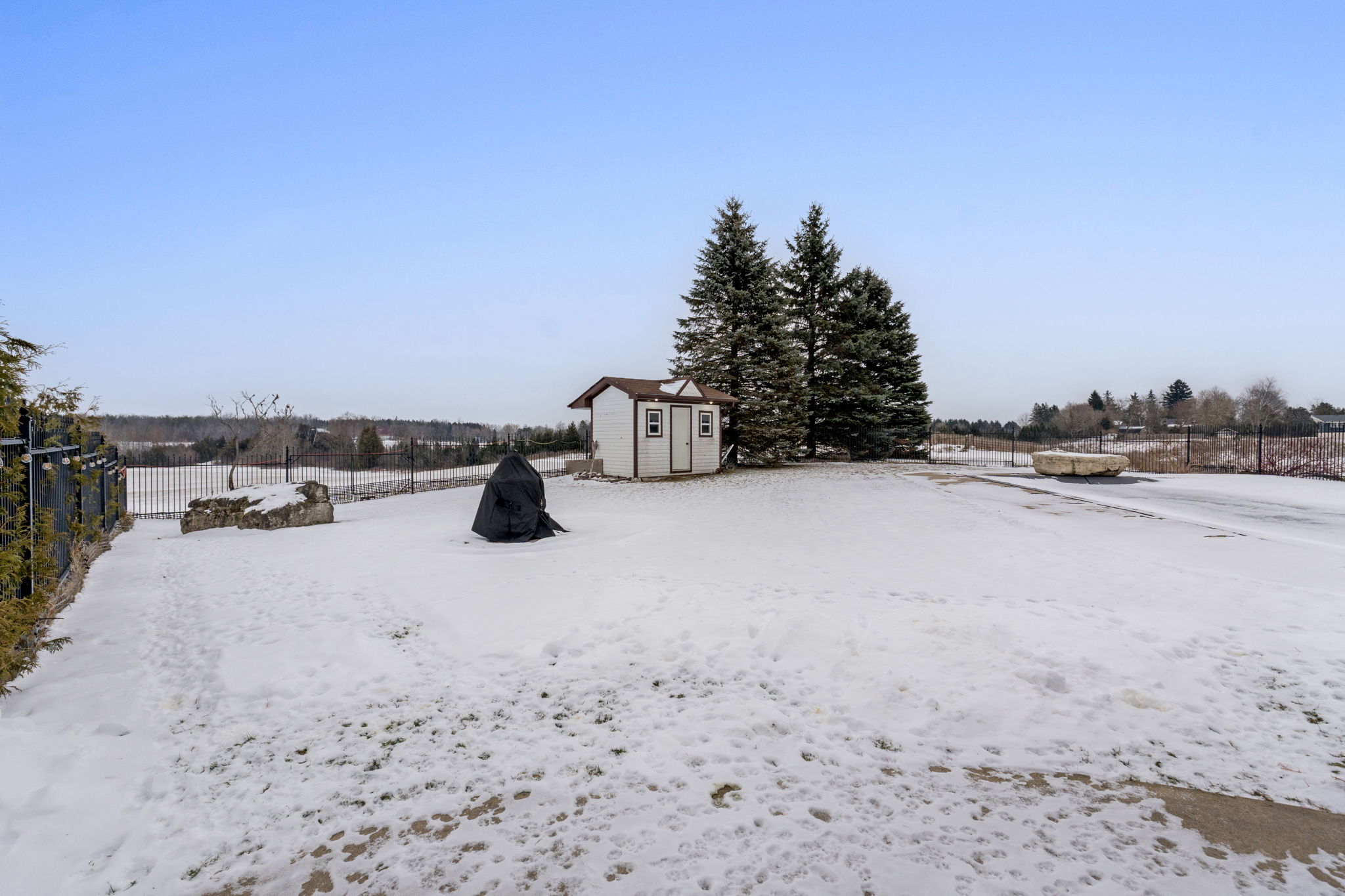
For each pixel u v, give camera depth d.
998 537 10.06
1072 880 2.52
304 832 2.94
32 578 5.78
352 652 5.24
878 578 7.40
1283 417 55.44
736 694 4.34
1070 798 3.12
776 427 28.77
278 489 13.65
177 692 4.57
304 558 9.52
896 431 35.59
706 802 3.11
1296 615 5.65
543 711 4.18
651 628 5.58
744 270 28.98
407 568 8.27
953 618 5.57
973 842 2.78
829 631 5.26
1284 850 2.70
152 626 6.21
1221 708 4.02
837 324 33.25
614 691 4.46
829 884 2.52
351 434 43.88
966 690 4.29
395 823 3.00
